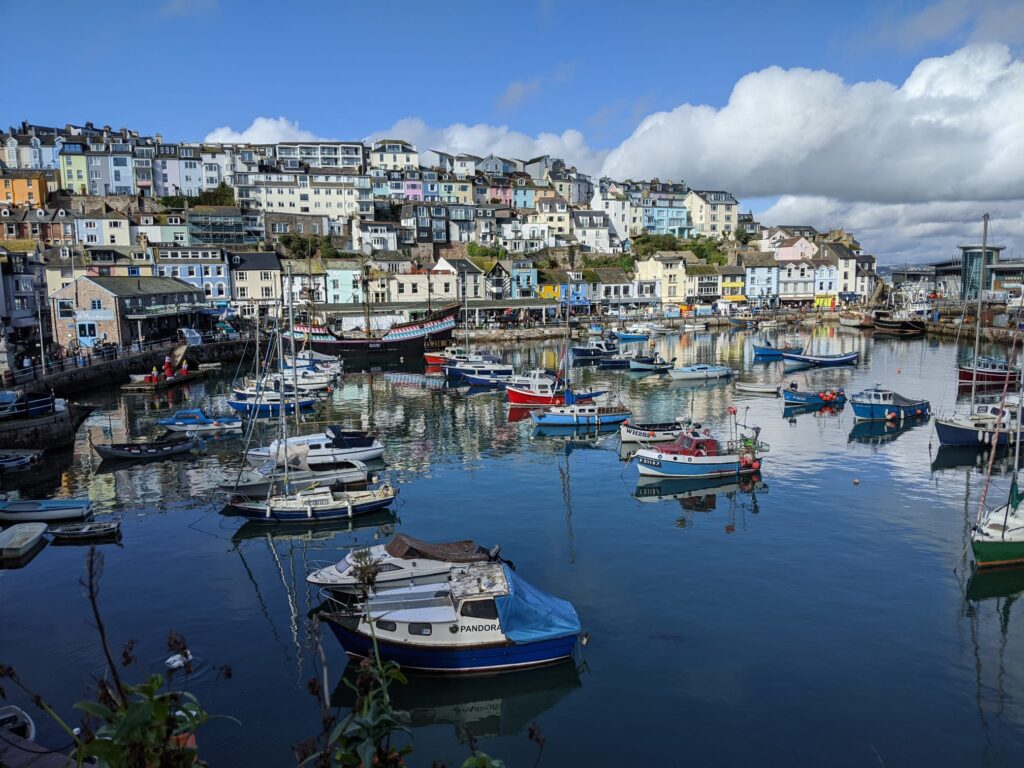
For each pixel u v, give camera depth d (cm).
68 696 2094
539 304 13612
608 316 14650
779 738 1930
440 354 9662
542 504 3788
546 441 5303
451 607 2245
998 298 13988
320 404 6838
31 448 4812
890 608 2603
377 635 2177
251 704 2069
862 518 3522
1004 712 2027
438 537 3341
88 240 12575
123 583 2861
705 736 1941
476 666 2198
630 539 3272
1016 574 2867
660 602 2656
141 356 8088
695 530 3378
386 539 3319
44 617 2573
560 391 6694
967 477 4225
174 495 3994
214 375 8444
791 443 5131
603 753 1889
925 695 2105
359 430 5416
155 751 732
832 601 2656
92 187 14888
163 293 9700
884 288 18450
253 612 2617
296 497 3566
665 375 8794
